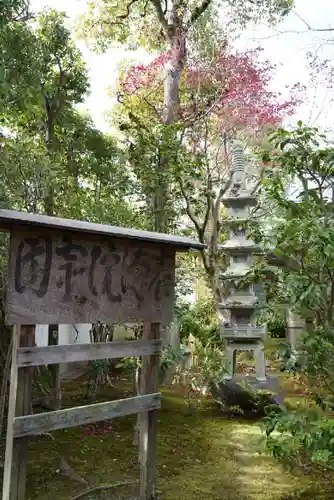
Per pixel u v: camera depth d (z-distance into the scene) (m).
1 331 4.46
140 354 3.51
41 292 2.94
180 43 8.27
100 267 3.28
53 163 5.76
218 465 4.58
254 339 6.97
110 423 6.02
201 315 8.98
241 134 7.94
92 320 3.20
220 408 6.79
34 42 6.08
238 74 7.89
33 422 2.81
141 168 6.20
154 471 3.61
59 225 2.81
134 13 9.79
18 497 2.76
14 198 5.16
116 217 6.55
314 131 3.72
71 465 4.48
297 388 7.49
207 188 6.91
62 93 7.84
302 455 4.41
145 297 3.56
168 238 3.51
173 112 7.96
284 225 3.63
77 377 9.02
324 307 3.66
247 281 4.35
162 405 6.98
